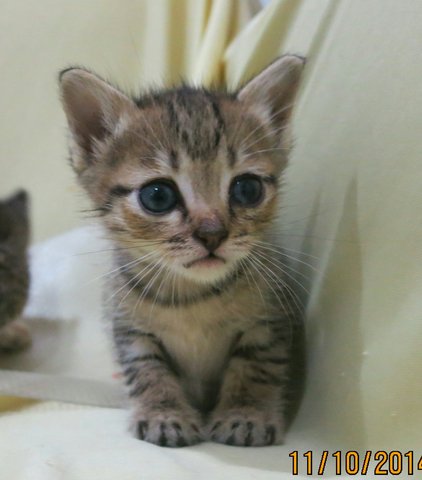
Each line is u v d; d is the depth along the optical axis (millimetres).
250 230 217
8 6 401
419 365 177
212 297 226
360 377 193
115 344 243
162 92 244
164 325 231
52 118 396
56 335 334
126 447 198
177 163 212
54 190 393
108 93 227
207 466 184
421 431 173
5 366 305
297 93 238
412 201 189
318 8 270
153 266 226
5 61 400
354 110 224
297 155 259
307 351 229
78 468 180
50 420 228
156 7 370
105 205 228
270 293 231
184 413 217
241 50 322
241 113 227
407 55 202
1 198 366
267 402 221
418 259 184
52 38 393
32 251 375
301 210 248
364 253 204
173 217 211
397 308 188
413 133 193
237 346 232
